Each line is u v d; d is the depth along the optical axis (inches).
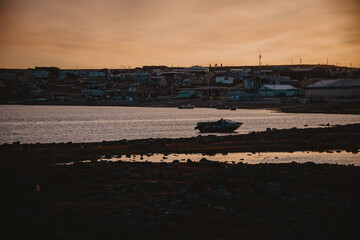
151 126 3368.6
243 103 7106.3
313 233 462.6
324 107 5319.9
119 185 762.8
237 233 469.4
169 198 652.7
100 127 3366.1
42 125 3759.8
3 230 485.1
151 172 926.4
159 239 453.4
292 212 551.8
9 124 3949.3
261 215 539.2
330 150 1437.0
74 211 570.3
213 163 1059.3
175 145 1651.1
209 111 6063.0
